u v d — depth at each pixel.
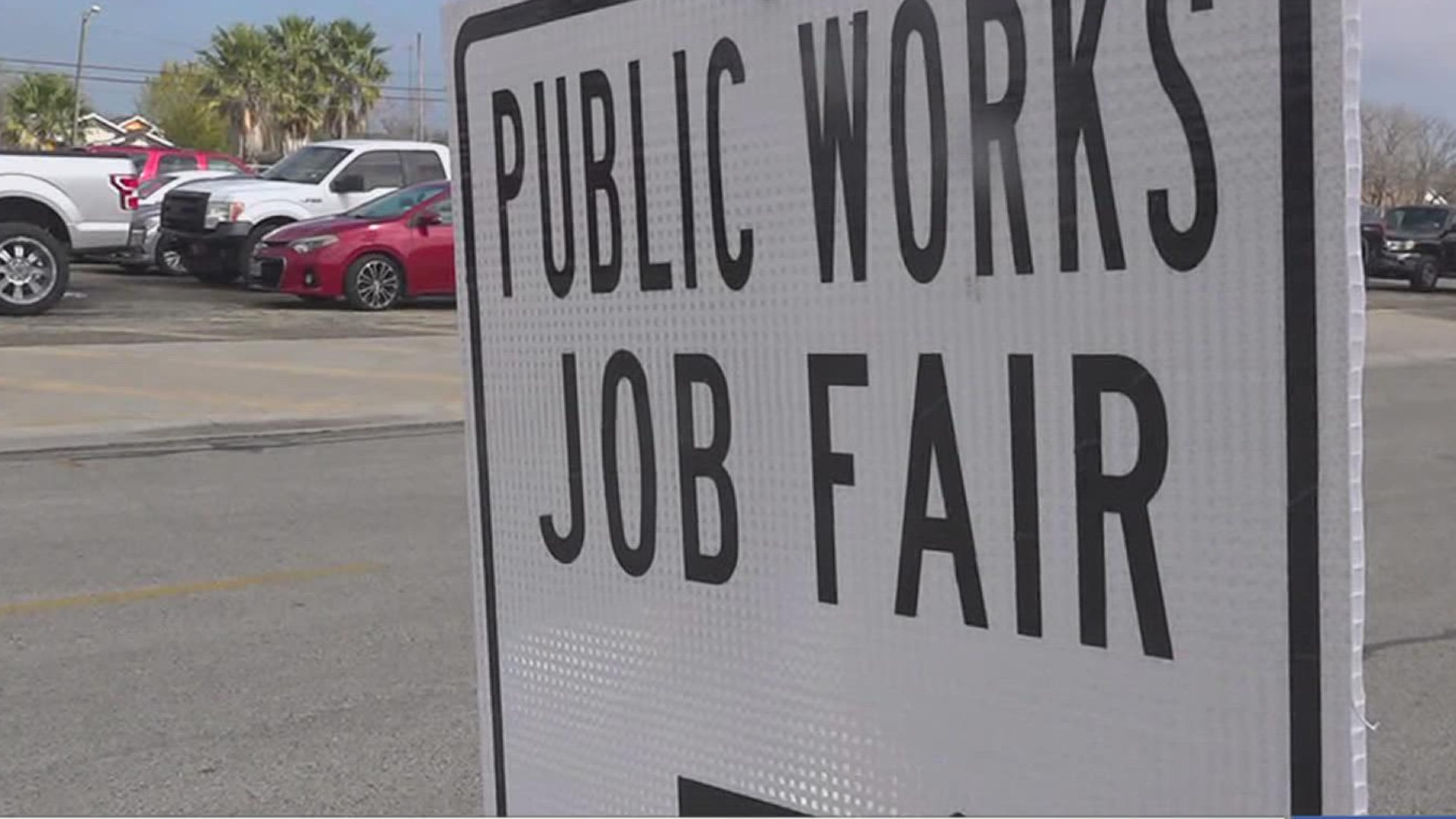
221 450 9.96
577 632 1.75
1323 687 1.06
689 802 1.61
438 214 18.33
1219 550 1.12
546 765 1.81
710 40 1.52
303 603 6.04
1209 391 1.11
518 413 1.81
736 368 1.52
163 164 24.41
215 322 16.36
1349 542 1.04
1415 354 18.03
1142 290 1.15
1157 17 1.13
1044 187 1.22
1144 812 1.18
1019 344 1.25
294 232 17.89
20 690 4.96
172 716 4.72
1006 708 1.28
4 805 4.05
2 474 8.98
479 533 1.89
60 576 6.48
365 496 8.34
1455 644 5.55
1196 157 1.11
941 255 1.30
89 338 14.56
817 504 1.44
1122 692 1.19
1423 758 4.40
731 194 1.50
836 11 1.38
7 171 15.62
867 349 1.38
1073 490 1.21
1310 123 1.04
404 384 12.64
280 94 51.84
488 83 1.80
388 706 4.81
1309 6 1.04
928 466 1.33
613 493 1.69
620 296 1.65
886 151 1.34
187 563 6.74
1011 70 1.24
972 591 1.30
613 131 1.64
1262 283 1.07
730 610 1.55
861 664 1.41
